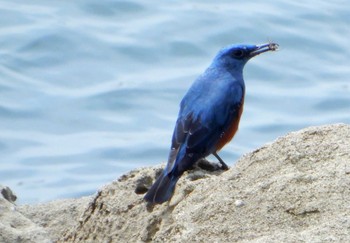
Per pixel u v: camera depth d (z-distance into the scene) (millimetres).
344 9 22188
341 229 7645
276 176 8484
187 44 21250
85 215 9570
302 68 20688
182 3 22547
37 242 8562
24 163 18234
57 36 21328
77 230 9570
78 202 10617
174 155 10242
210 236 8047
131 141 18688
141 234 8906
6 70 20641
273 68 20578
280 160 8711
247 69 20531
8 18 22031
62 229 10125
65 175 17828
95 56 21078
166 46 21219
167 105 19734
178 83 20156
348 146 8656
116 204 9320
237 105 11117
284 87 20203
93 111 19641
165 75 20484
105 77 20594
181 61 20969
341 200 8031
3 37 21422
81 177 17797
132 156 18359
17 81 20375
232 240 7957
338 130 8938
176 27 21641
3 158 18422
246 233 7984
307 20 21859
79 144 18750
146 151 18422
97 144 18688
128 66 20891
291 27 21656
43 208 10477
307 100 19734
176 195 9188
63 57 21031
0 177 17828
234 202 8297
